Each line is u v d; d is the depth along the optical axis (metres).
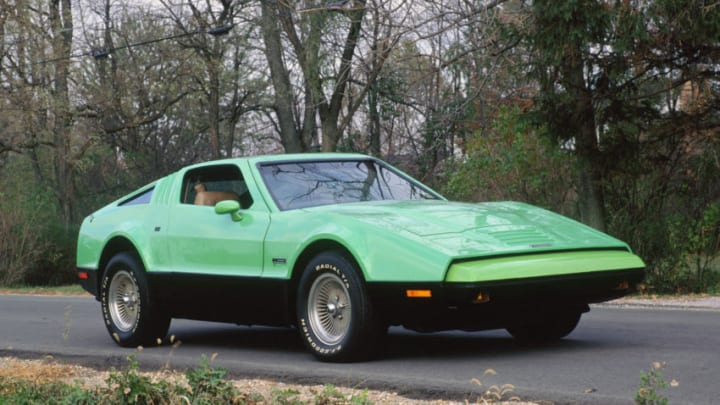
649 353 6.86
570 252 6.54
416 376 6.04
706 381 5.58
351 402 4.99
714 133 14.89
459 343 7.84
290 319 7.13
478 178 18.16
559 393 5.23
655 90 15.70
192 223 7.88
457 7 18.39
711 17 13.34
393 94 28.30
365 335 6.54
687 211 15.52
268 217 7.25
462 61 19.22
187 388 5.13
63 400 5.21
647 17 13.50
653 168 15.45
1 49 33.22
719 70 14.61
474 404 5.18
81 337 9.88
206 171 8.11
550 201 17.38
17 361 8.00
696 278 15.22
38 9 33.56
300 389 5.88
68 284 32.34
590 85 14.91
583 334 8.30
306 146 35.25
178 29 33.62
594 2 13.55
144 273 8.34
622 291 6.73
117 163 43.72
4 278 30.25
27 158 41.00
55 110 34.12
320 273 6.75
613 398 5.08
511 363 6.53
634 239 15.33
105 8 35.28
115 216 8.92
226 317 7.79
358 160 8.09
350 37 24.88
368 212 6.88
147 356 7.77
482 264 6.11
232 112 38.12
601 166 15.20
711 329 8.62
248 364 6.84
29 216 30.78
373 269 6.34
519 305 6.34
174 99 35.53
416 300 6.16
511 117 17.88
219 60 33.81
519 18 15.19
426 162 27.30
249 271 7.29
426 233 6.41
